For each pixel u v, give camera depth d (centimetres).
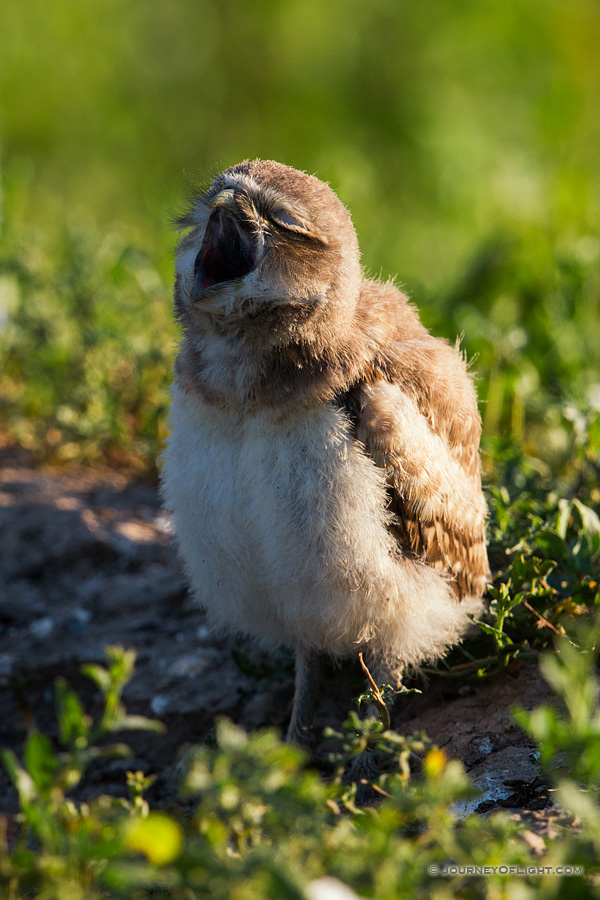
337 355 679
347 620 698
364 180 2014
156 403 1183
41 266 1332
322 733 776
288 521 663
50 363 1184
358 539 664
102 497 1066
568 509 807
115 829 438
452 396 737
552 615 741
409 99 2719
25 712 801
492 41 2791
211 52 2906
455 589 740
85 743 459
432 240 2141
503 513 816
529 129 2548
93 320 1247
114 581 938
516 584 736
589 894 417
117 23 2877
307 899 381
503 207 1962
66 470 1126
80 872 428
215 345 687
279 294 671
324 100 2819
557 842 470
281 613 716
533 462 1014
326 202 718
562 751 629
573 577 764
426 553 707
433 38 2819
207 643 863
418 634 713
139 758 799
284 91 2873
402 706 776
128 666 468
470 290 1516
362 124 2755
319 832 421
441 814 442
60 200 2489
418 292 1341
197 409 694
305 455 663
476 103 2656
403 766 491
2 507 1012
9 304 1241
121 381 1219
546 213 1623
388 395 679
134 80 2872
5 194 1424
